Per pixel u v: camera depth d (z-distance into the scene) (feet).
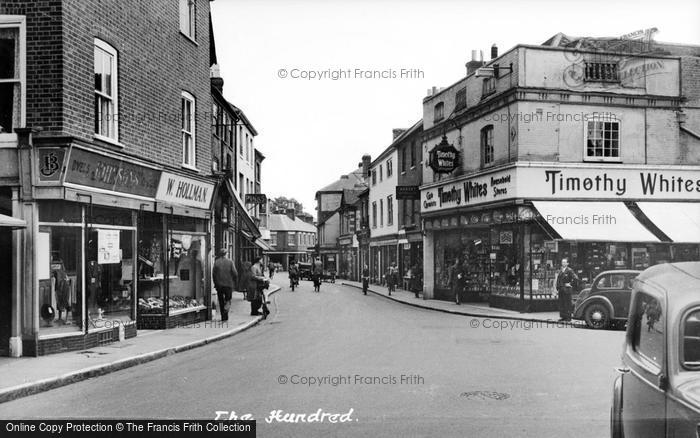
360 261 162.91
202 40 55.47
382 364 31.76
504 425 19.95
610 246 63.87
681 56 67.15
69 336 34.55
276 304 78.79
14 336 32.78
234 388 25.93
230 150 91.81
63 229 34.96
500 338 42.52
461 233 82.53
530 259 63.10
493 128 69.41
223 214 76.74
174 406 22.84
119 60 39.96
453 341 41.04
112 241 39.06
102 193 37.17
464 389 25.55
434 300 85.35
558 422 20.27
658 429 12.00
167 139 47.50
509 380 27.40
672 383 11.35
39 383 25.79
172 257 48.57
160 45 46.37
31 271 32.99
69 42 34.17
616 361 32.45
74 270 35.45
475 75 69.41
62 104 33.42
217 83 77.92
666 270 13.38
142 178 41.88
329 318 59.26
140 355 33.24
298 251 273.95
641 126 65.10
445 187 81.66
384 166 129.49
